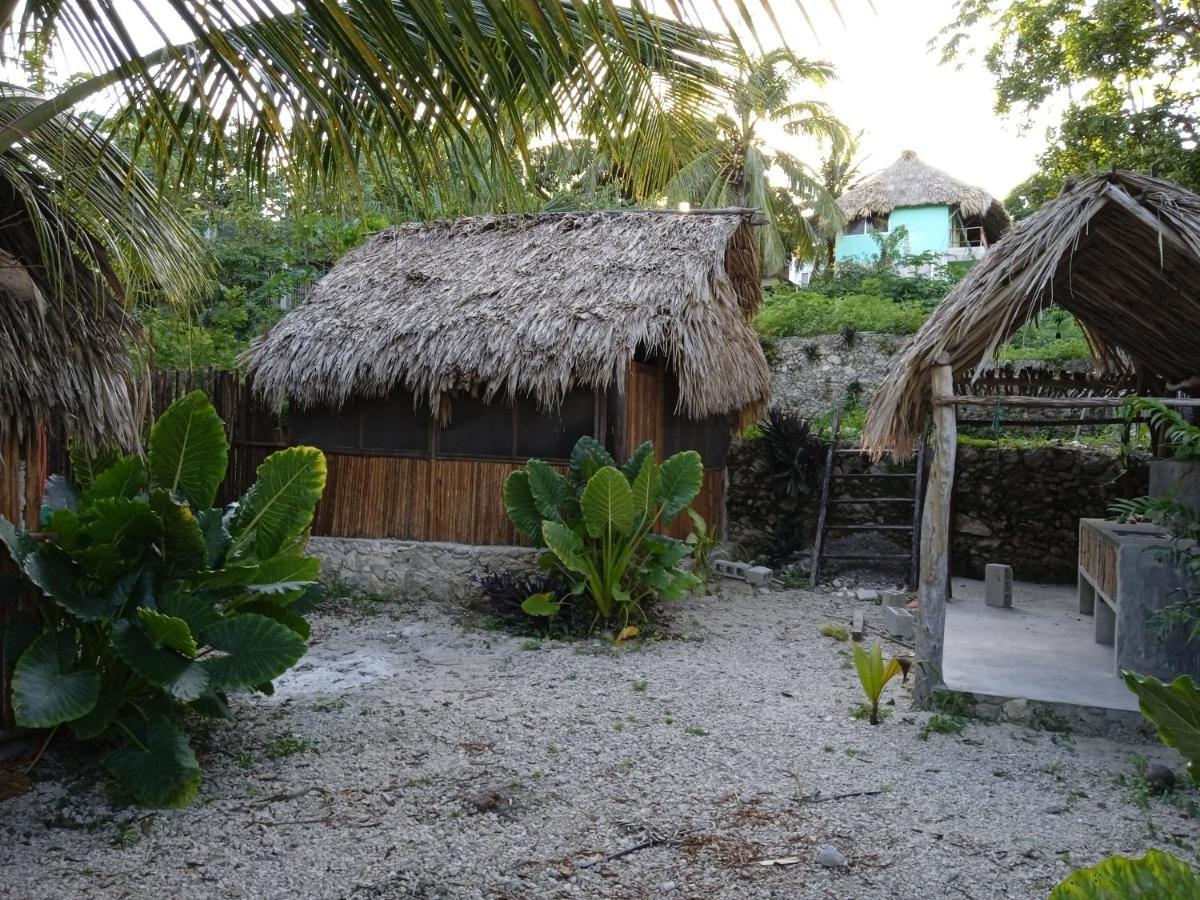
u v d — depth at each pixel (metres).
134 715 4.07
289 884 3.16
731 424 10.48
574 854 3.42
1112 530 6.47
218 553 4.26
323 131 3.69
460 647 6.68
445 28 2.38
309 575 4.34
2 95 3.57
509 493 7.08
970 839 3.58
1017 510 9.61
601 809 3.82
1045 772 4.31
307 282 13.24
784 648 6.83
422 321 7.93
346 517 8.42
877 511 10.19
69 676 3.63
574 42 2.24
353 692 5.48
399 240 9.48
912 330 14.68
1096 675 5.54
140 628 3.80
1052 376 7.79
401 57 2.59
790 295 17.03
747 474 10.57
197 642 3.87
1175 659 5.05
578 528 7.01
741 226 9.03
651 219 8.68
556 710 5.16
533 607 6.83
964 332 4.85
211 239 13.33
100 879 3.16
